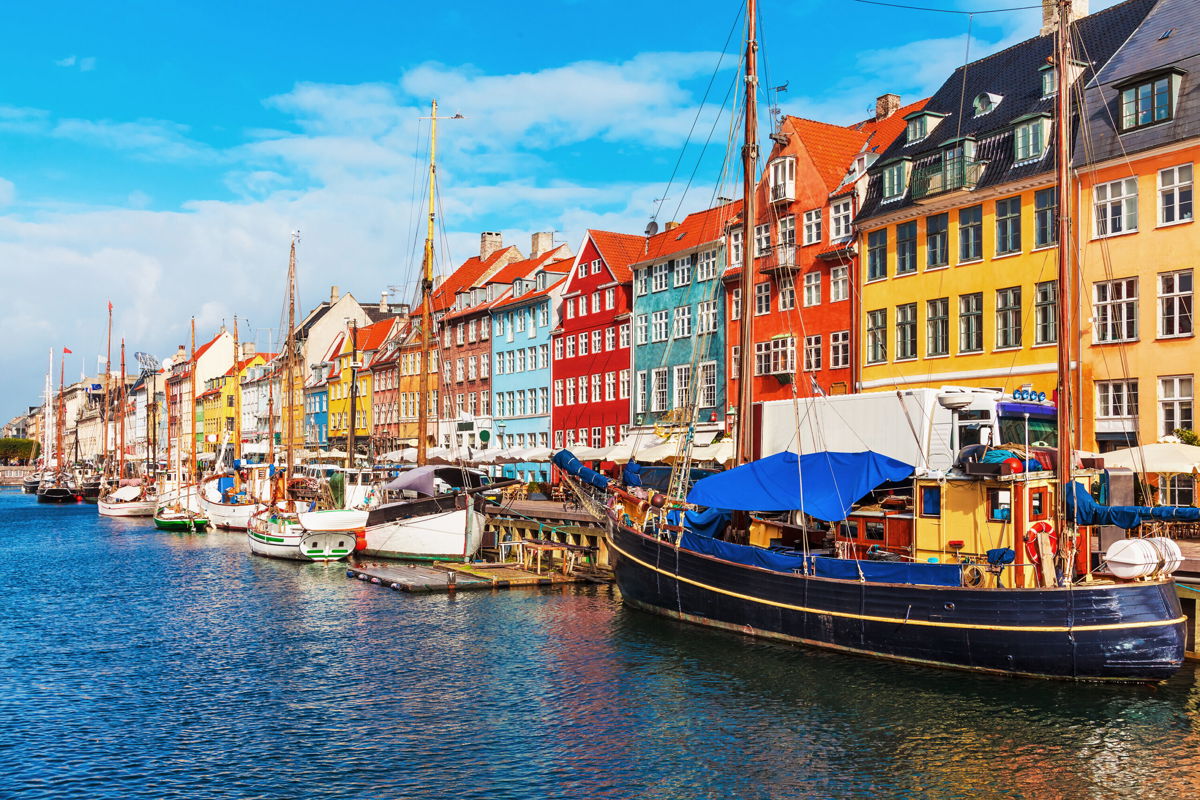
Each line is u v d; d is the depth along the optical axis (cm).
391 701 2109
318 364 10912
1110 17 3866
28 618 3225
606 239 6425
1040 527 2136
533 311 7131
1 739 1895
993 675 2100
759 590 2505
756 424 3431
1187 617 2186
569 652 2500
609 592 3447
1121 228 3388
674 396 5559
